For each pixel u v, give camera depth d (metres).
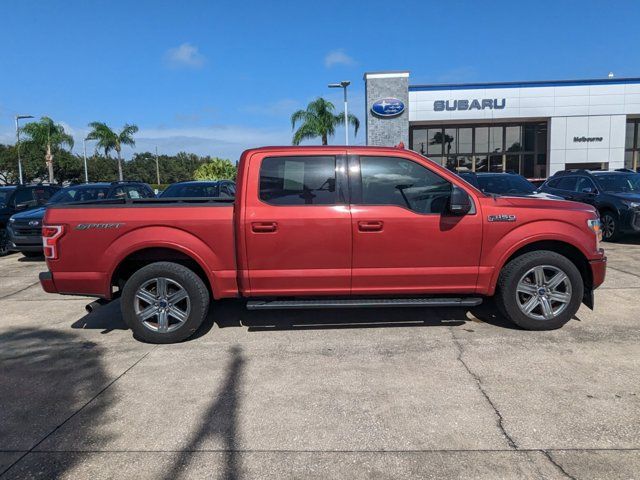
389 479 2.95
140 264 5.56
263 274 5.12
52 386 4.33
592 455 3.14
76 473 3.07
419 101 27.94
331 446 3.30
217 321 6.06
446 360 4.68
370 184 5.17
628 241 11.82
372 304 5.15
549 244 5.50
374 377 4.36
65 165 60.97
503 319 5.88
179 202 5.79
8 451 3.33
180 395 4.10
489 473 2.98
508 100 27.81
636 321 5.72
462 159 30.05
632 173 12.69
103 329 5.95
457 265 5.20
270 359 4.83
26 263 11.07
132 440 3.43
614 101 27.64
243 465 3.11
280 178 5.14
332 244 5.08
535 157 29.72
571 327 5.54
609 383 4.12
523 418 3.60
